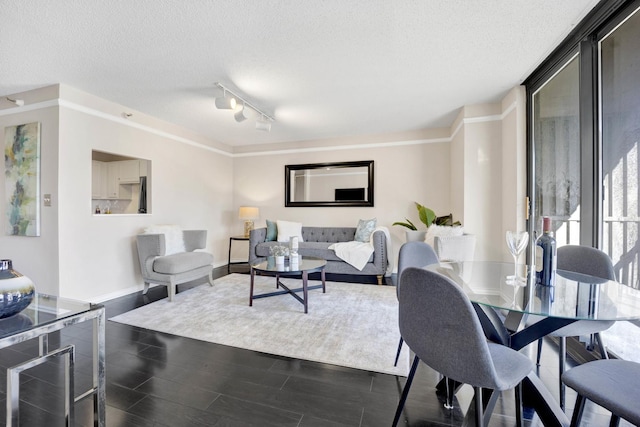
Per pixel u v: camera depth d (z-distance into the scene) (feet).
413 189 15.23
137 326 8.20
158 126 13.16
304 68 8.46
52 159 9.48
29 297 4.10
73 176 9.81
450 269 6.34
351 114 12.57
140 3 5.76
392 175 15.56
